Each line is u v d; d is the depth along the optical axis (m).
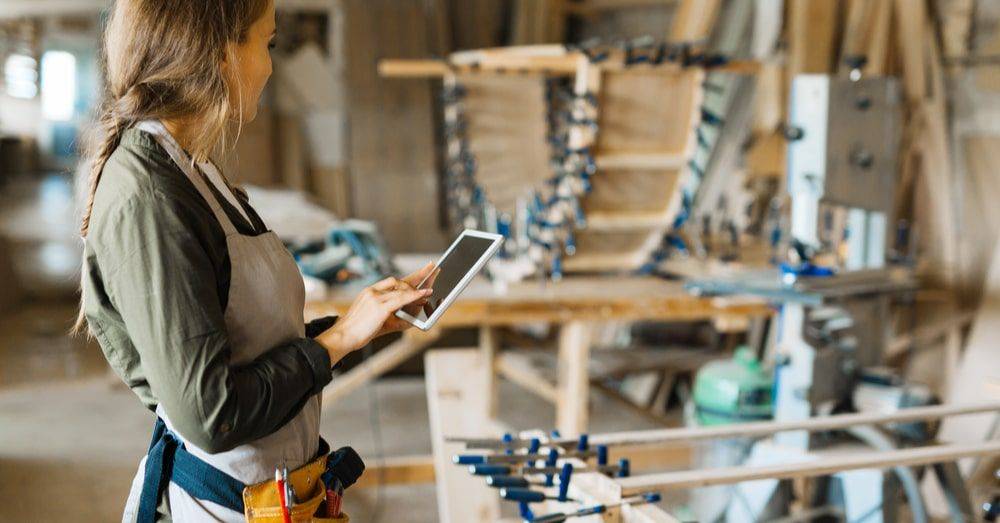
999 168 4.51
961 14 4.67
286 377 1.39
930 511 3.70
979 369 4.33
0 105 18.42
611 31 7.47
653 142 4.04
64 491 4.10
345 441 4.80
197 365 1.30
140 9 1.42
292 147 8.32
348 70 7.79
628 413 5.25
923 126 4.79
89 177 1.49
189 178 1.41
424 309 1.57
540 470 1.87
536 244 4.12
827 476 3.13
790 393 3.07
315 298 3.73
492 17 8.06
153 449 1.57
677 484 1.87
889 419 2.22
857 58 3.26
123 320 1.41
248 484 1.52
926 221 4.77
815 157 3.10
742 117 5.58
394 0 7.86
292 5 7.85
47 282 8.81
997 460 3.57
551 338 6.36
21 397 5.48
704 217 4.51
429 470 3.84
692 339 5.62
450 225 7.84
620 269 4.29
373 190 7.76
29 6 8.12
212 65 1.42
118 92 1.46
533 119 4.92
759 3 5.52
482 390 3.71
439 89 7.89
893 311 4.78
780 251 4.53
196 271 1.34
